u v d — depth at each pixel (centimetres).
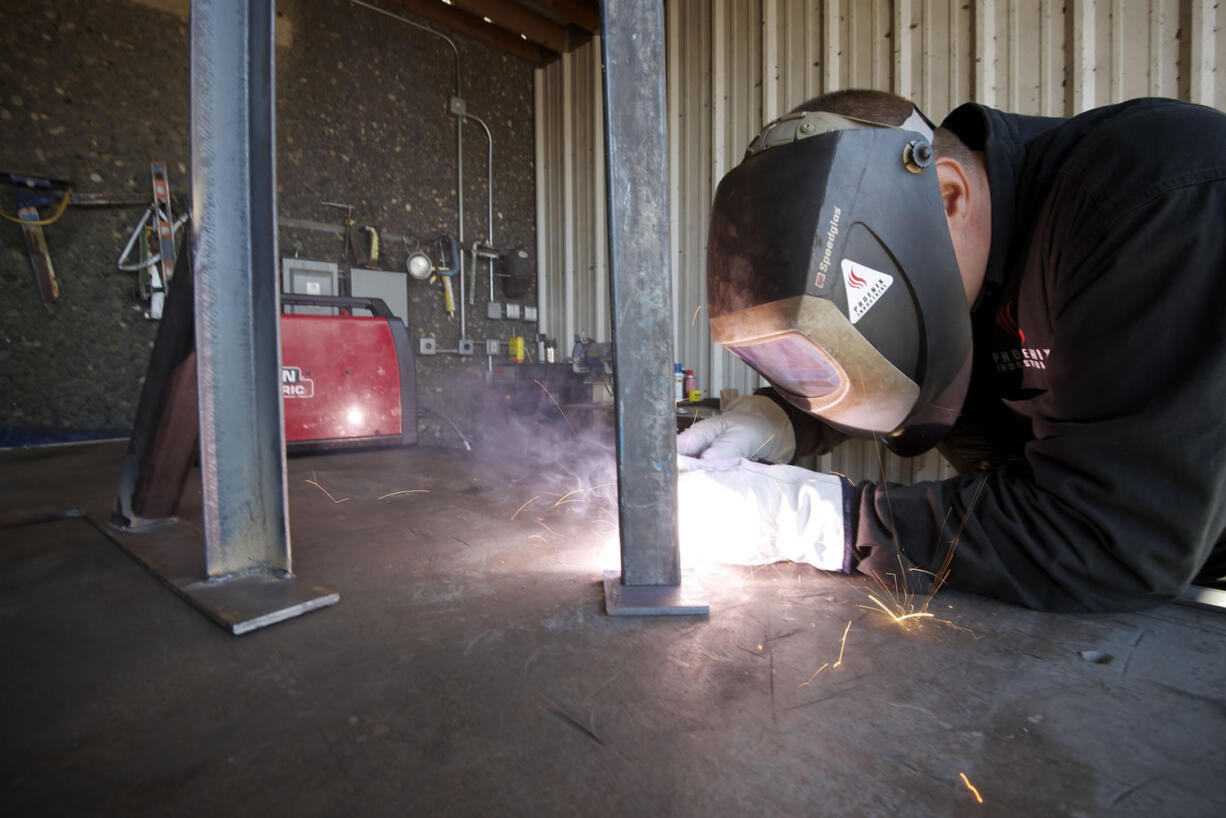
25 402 248
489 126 400
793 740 44
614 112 67
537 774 40
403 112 357
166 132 278
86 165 259
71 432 248
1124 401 60
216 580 79
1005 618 66
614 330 71
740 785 39
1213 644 59
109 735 45
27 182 243
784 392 81
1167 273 59
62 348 255
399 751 43
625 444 73
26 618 69
